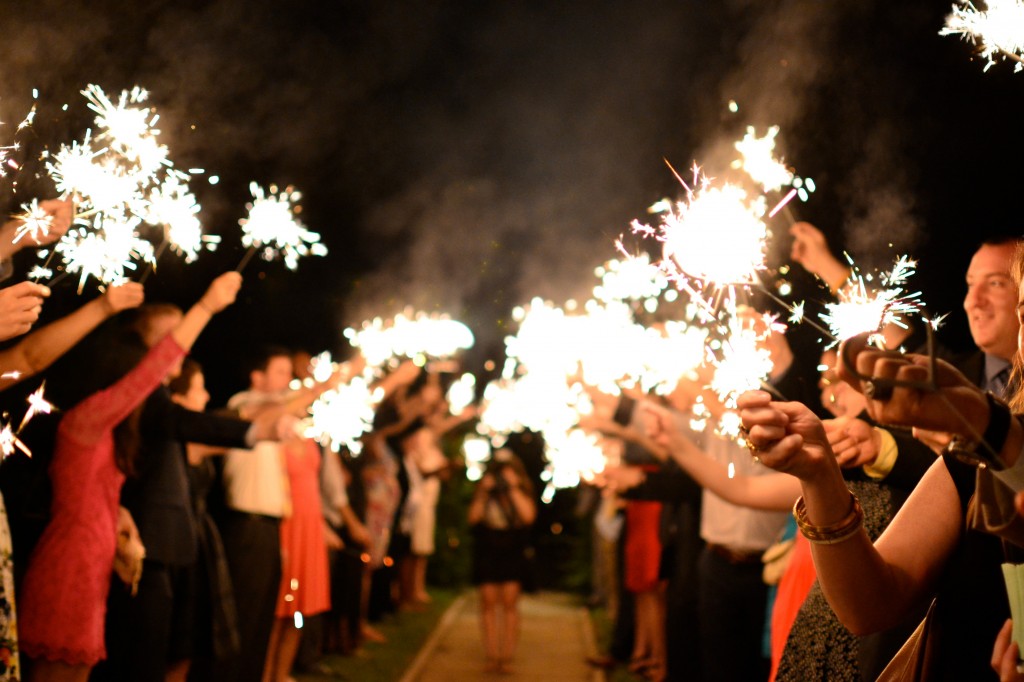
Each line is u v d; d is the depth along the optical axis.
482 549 9.59
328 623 9.21
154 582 4.59
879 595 1.79
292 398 5.71
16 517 4.01
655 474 5.60
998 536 1.73
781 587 3.74
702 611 5.30
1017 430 1.47
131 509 4.58
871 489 3.00
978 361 3.41
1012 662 1.59
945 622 1.83
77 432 4.05
